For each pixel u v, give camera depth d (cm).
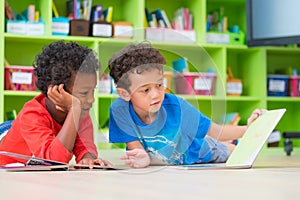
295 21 282
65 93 133
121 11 379
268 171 105
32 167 108
